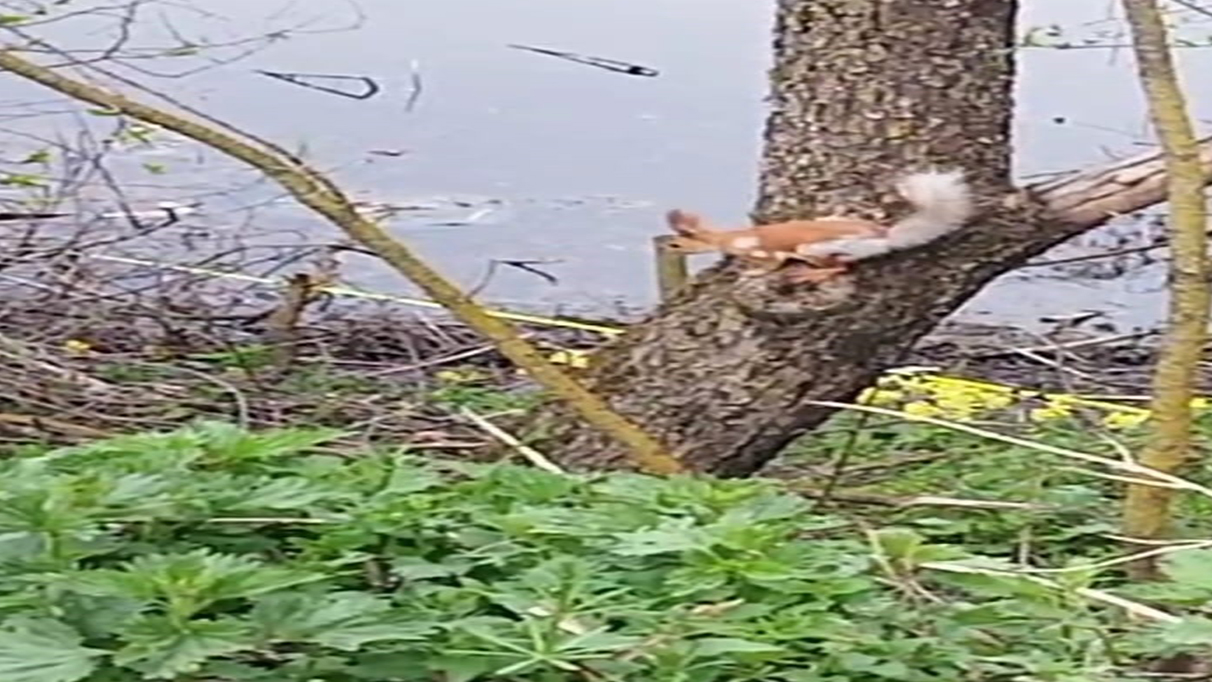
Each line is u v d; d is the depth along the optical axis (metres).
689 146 11.23
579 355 6.64
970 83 4.25
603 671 2.31
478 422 4.36
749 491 3.01
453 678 2.26
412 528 2.76
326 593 2.46
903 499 4.28
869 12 4.26
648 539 2.60
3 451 4.66
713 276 4.57
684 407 4.57
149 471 2.93
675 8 15.11
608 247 9.15
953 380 6.47
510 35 13.57
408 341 6.98
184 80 9.30
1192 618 2.53
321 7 11.85
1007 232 4.27
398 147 10.23
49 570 2.44
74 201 7.18
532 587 2.48
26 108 8.05
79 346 6.34
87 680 2.17
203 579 2.29
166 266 7.07
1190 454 4.36
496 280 8.48
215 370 6.19
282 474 3.07
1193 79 8.17
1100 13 6.52
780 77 4.45
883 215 4.28
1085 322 7.61
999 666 2.47
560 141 11.08
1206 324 3.35
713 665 2.31
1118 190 4.23
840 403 4.44
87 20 6.91
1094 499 4.20
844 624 2.47
